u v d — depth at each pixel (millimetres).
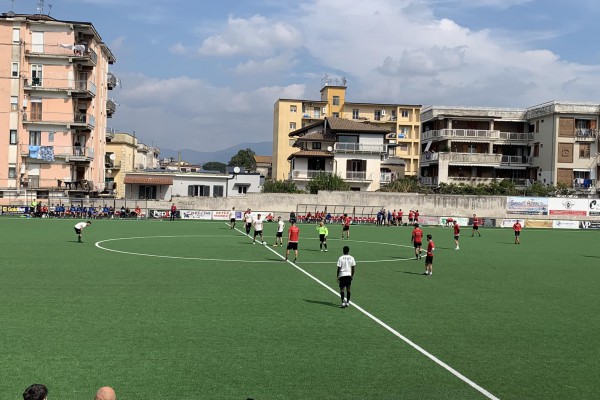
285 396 11180
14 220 60312
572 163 86062
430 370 13023
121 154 99438
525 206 74688
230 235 49469
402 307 20062
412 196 74062
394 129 119562
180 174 87312
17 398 10641
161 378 11961
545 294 23656
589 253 42344
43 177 73312
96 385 11453
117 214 69188
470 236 58062
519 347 15156
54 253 33031
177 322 16797
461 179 91000
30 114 72562
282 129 119500
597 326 17812
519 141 92438
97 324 16297
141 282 23734
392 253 38969
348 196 73875
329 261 33094
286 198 72938
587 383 12391
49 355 13281
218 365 12922
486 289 24547
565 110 85500
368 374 12617
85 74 76188
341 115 119250
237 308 19016
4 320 16516
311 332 16078
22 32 71250
